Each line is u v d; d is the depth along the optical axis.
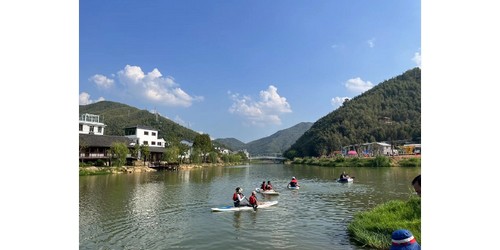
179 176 48.41
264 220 17.09
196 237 13.91
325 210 19.95
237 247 12.50
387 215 14.16
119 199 24.45
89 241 13.47
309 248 12.11
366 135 113.25
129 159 61.06
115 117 128.25
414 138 101.50
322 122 145.62
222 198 25.28
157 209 20.44
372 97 139.62
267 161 162.88
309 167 83.56
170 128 137.00
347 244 12.42
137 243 13.18
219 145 158.62
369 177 43.28
